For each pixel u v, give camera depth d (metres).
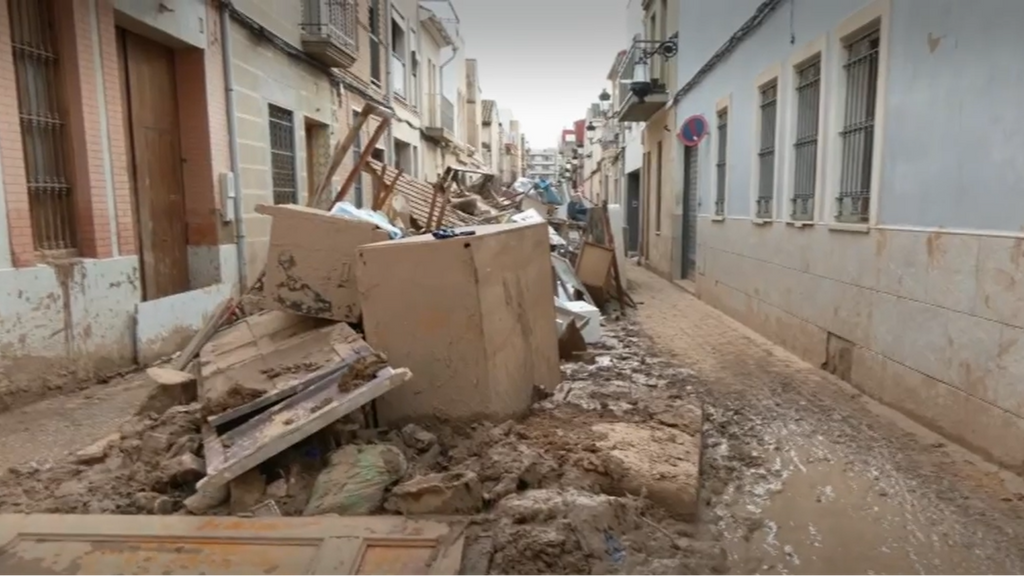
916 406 4.88
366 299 4.07
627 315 9.92
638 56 16.56
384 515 3.20
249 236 8.92
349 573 2.71
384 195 8.21
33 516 3.23
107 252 6.09
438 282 3.97
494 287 4.12
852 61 5.89
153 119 7.43
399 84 18.28
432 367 4.00
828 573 2.98
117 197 6.24
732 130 9.52
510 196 19.31
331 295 4.61
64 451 4.25
